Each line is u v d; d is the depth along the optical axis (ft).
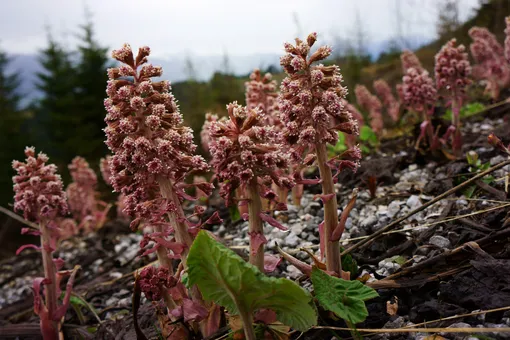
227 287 1.15
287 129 1.33
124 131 1.33
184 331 1.39
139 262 2.77
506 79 3.92
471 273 1.44
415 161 2.79
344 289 1.28
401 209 2.17
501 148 1.80
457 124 2.70
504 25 7.13
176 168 1.36
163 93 1.39
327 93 1.28
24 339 2.25
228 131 1.24
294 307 1.16
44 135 15.85
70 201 4.00
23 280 3.44
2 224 8.96
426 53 8.18
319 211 2.48
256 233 1.25
